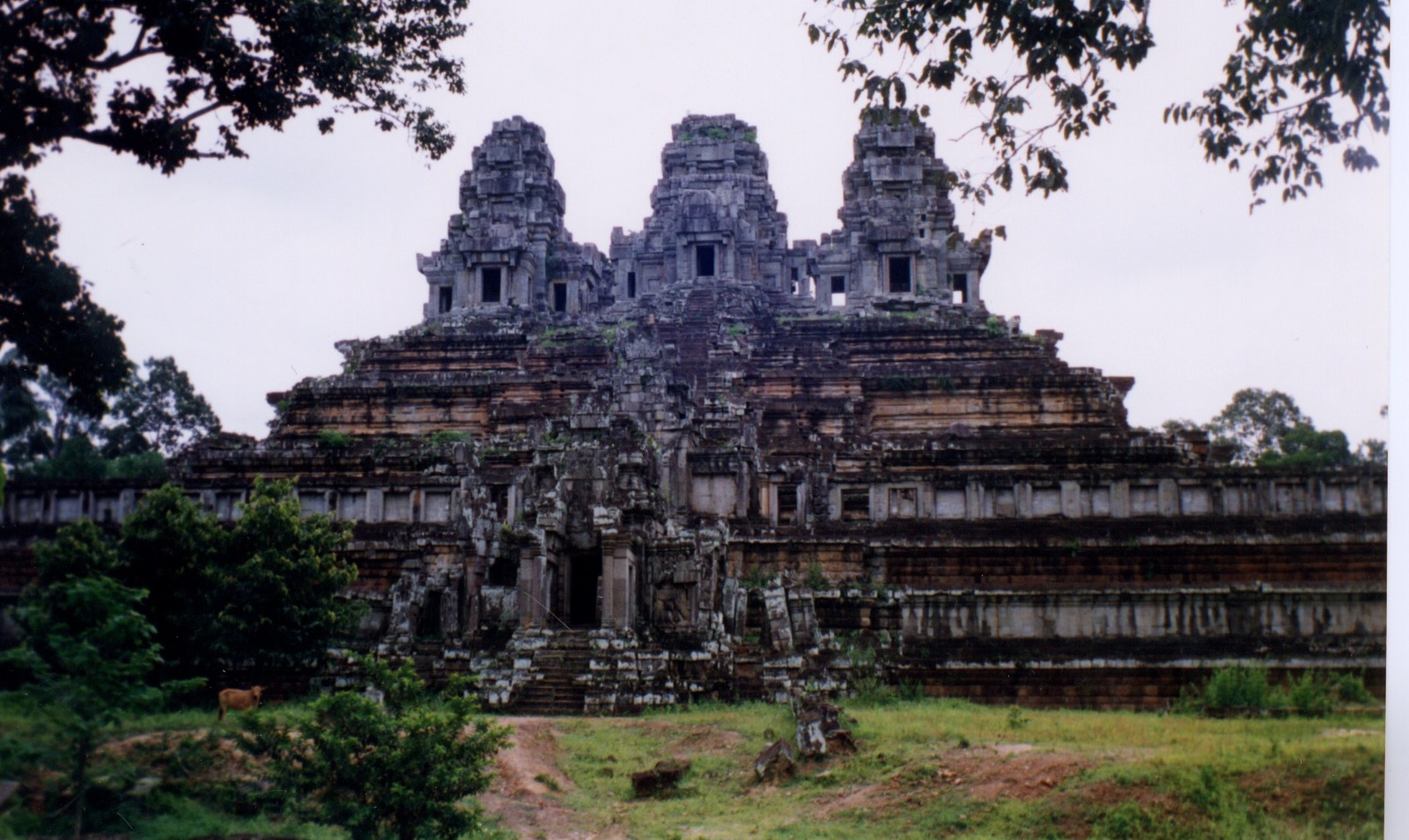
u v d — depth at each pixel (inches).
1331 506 2055.9
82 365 1120.8
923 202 3447.3
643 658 1711.4
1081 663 1887.3
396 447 2416.3
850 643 1915.6
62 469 2049.7
